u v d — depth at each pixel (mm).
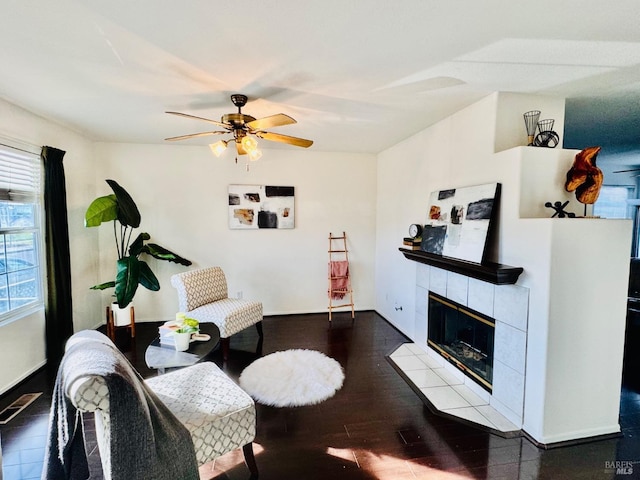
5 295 2752
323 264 4863
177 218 4410
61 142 3457
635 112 3004
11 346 2717
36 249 3100
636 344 3396
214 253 4539
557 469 1883
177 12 1530
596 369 2141
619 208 6438
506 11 1505
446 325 3180
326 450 2023
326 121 3268
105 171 4188
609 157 5418
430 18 1566
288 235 4727
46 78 2281
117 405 1208
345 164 4832
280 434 2168
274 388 2709
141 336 3896
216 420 1672
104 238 4234
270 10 1514
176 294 4469
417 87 2402
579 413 2141
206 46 1844
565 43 1777
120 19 1587
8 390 2668
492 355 2520
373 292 5074
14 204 2863
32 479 1806
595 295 2102
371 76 2219
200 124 3410
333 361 3242
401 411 2438
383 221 4691
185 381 1997
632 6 1451
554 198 2344
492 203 2445
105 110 2963
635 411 2461
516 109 2520
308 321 4523
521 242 2242
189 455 1442
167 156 4340
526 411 2201
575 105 2801
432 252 3186
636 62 1990
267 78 2258
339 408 2467
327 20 1590
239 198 4535
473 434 2184
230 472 1856
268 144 4391
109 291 4297
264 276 4699
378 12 1521
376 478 1806
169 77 2254
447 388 2770
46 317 3098
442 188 3199
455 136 2990
